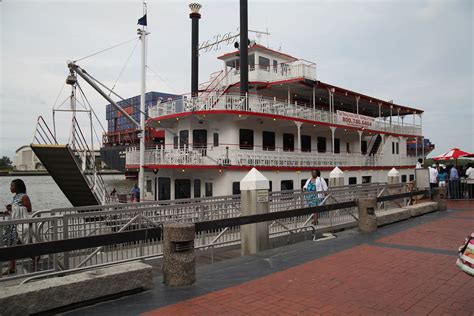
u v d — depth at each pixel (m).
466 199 20.02
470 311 4.71
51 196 37.69
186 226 5.87
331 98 23.50
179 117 18.67
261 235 8.68
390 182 18.97
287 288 5.67
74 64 15.73
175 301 5.16
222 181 16.78
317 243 8.95
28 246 4.68
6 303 4.32
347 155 24.17
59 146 13.16
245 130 18.88
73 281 4.89
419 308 4.82
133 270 5.46
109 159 31.50
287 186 19.05
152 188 20.41
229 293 5.46
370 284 5.82
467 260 4.15
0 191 44.94
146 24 19.84
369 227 10.30
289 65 22.97
